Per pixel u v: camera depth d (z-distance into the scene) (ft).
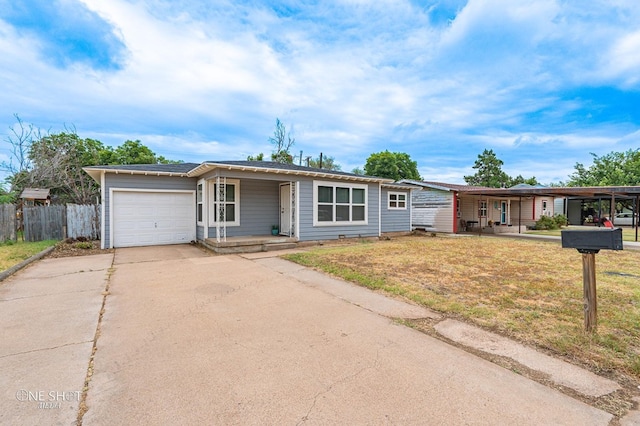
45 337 10.62
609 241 9.82
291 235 35.63
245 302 14.65
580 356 9.20
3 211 35.22
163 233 36.09
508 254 28.73
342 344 10.12
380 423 6.31
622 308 13.11
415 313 13.07
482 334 10.89
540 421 6.38
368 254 28.37
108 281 18.63
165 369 8.50
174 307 13.89
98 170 32.19
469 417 6.50
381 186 47.50
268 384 7.76
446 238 45.75
